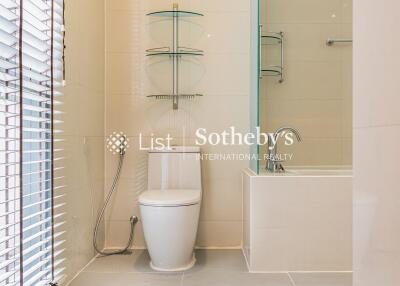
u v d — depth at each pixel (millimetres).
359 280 659
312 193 1912
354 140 679
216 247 2375
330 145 2488
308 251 1908
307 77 2473
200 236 2385
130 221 2371
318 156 2471
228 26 2396
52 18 1398
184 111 2400
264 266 1916
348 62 2479
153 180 2244
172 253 1862
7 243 1219
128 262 2072
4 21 1088
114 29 2381
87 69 2012
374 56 597
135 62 2391
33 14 1328
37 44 1340
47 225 1510
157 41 2396
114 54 2381
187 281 1780
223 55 2400
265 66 2451
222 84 2398
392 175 541
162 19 2393
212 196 2391
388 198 553
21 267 1150
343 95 2486
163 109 2398
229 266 2004
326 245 1909
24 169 1425
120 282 1768
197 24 2396
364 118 636
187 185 2252
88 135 2035
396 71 523
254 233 1918
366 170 629
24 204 1414
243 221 2348
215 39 2398
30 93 1278
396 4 522
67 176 1715
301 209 1909
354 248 679
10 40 1148
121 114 2381
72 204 1787
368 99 621
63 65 1566
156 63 2396
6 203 1210
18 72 1237
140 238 2377
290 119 2465
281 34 2457
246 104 2398
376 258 595
